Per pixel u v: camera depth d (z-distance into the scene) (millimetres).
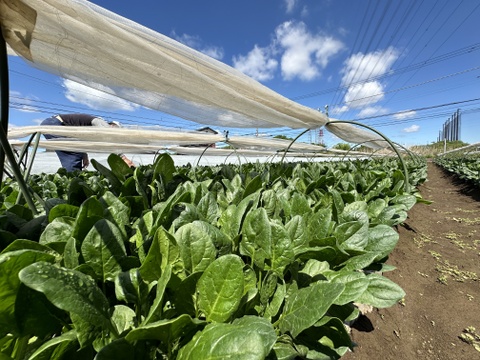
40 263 382
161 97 1860
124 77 1466
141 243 695
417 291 1993
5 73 752
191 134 4008
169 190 1371
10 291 403
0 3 757
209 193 941
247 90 1817
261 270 722
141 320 525
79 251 614
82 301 396
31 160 1230
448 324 1638
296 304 614
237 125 2992
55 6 771
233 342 362
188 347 412
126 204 1055
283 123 2830
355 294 652
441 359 1364
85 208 617
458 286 2092
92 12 785
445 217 4668
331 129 3773
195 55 1354
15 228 793
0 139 767
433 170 17703
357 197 1715
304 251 786
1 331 403
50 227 647
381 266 989
